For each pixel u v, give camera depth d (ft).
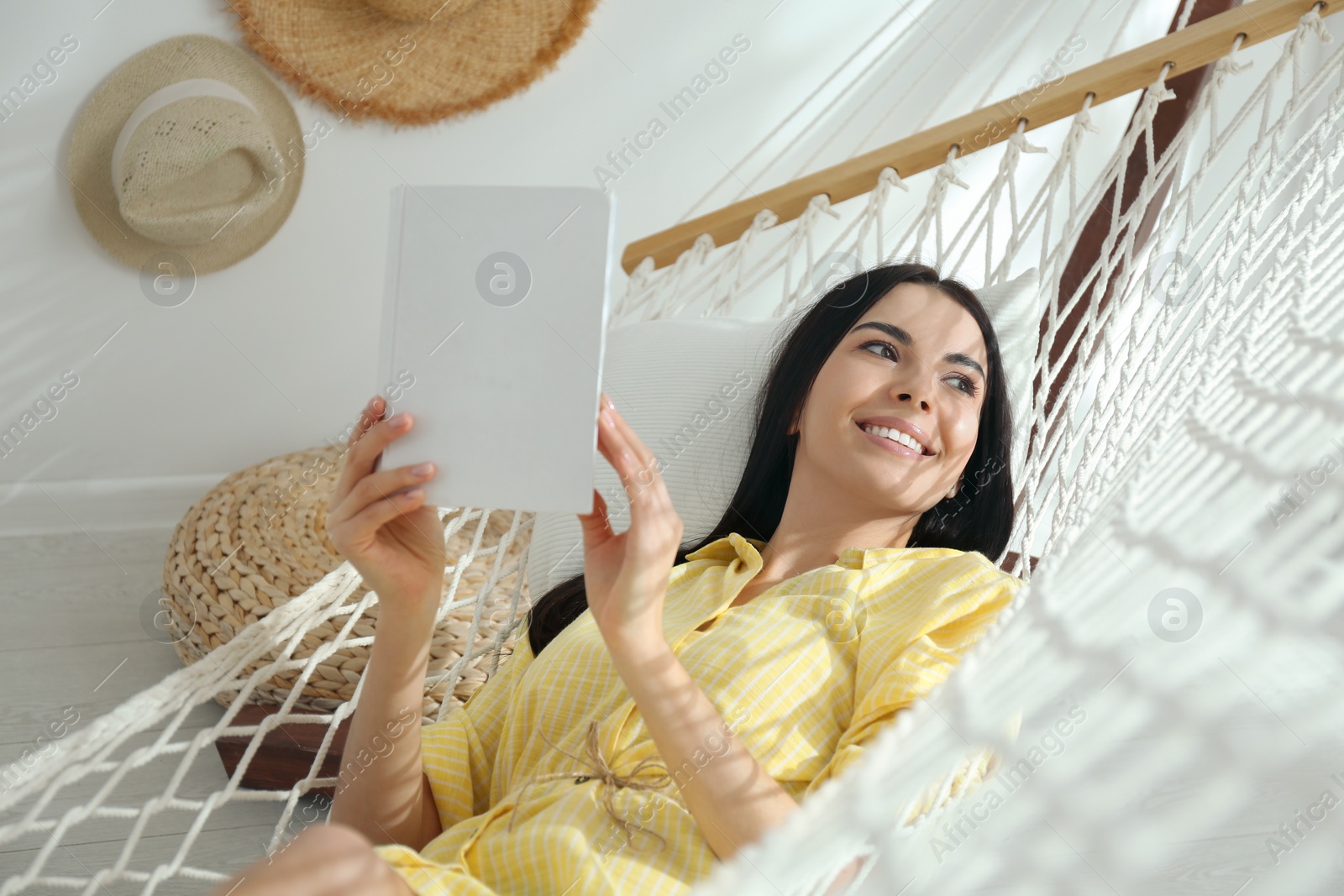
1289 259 3.31
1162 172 4.71
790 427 3.52
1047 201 4.83
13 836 2.22
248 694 2.87
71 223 6.59
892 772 1.59
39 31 6.24
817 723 2.65
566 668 2.87
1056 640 1.58
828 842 1.55
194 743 2.64
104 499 7.16
